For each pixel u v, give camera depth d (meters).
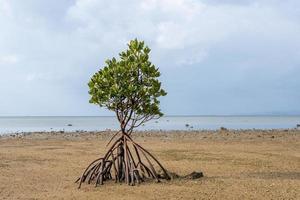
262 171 23.02
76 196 17.08
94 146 37.03
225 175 21.66
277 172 22.64
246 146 35.94
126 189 18.11
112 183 19.42
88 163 26.28
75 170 23.61
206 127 84.25
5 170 23.56
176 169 23.69
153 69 20.06
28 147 36.12
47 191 18.08
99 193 17.52
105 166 20.00
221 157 28.72
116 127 96.00
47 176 21.72
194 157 28.78
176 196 16.77
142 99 19.94
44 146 37.03
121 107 20.02
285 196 16.73
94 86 19.92
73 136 49.94
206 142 39.81
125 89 19.56
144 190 17.84
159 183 19.30
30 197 16.98
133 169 19.34
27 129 84.25
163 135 49.59
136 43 20.11
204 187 18.33
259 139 42.62
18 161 27.08
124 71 19.72
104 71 19.73
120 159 19.78
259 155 29.70
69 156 29.75
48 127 97.88
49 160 27.64
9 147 36.16
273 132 53.16
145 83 20.14
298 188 18.12
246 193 17.20
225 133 51.75
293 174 21.97
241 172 22.67
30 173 22.62
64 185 19.33
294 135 47.50
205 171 22.98
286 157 28.67
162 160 27.41
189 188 18.14
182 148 34.41
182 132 55.50
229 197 16.58
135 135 49.97
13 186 19.16
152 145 36.94
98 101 19.88
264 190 17.73
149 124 107.44
